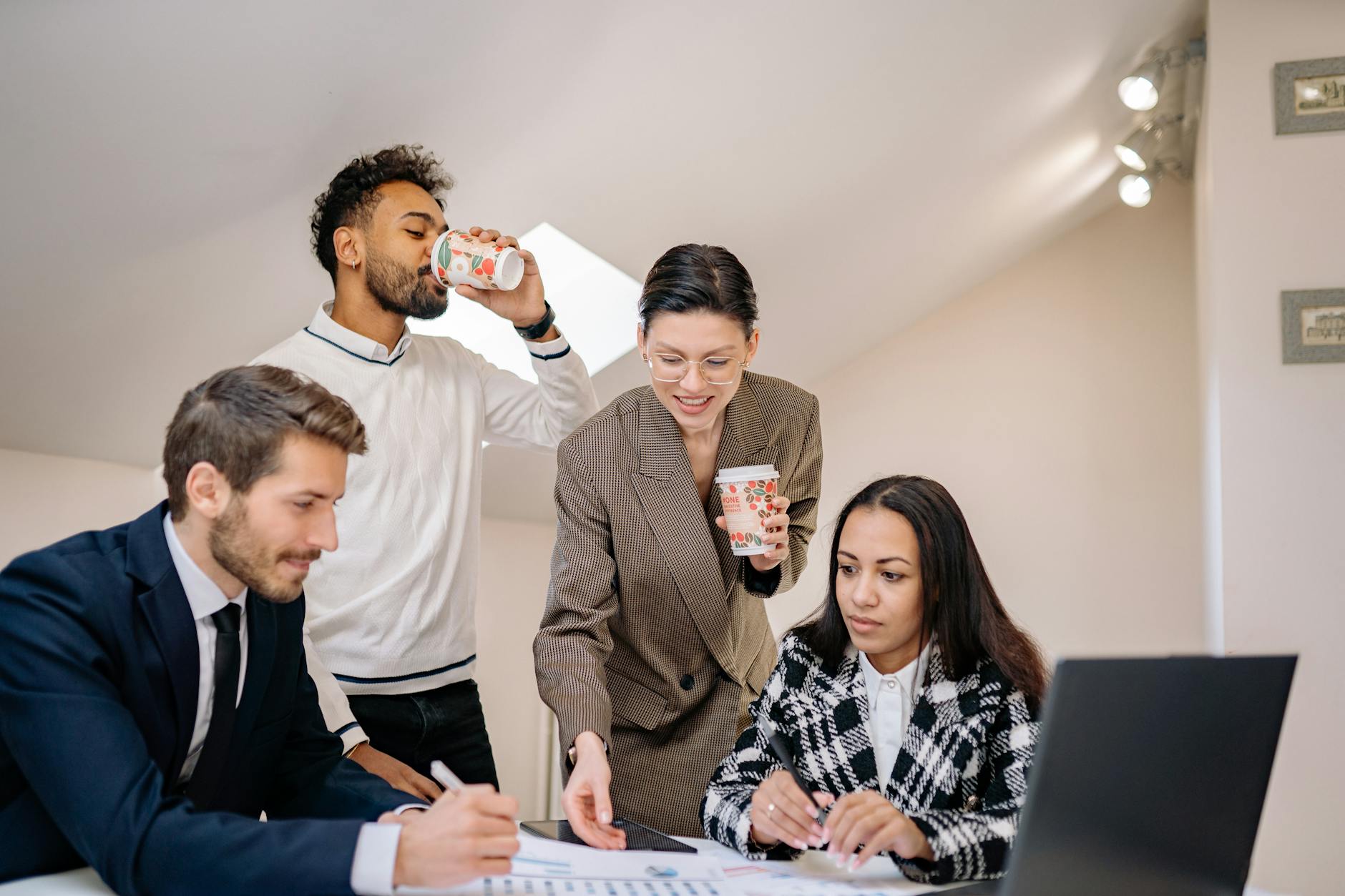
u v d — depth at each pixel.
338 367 2.02
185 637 1.27
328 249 2.07
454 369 2.20
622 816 1.88
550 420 2.28
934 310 4.76
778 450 1.98
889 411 4.76
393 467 2.03
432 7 2.10
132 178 2.08
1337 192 3.26
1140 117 4.12
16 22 1.72
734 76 2.74
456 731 2.09
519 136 2.55
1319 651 3.13
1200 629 4.46
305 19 1.98
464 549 2.13
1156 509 4.54
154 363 2.53
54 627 1.19
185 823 1.12
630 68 2.54
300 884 1.07
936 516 1.47
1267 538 3.19
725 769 1.57
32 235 2.09
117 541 1.32
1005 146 3.76
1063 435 4.64
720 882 1.27
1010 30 3.17
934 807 1.42
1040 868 1.02
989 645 1.47
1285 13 3.33
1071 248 4.69
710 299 1.67
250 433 1.20
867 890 1.25
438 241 2.03
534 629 4.00
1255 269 3.28
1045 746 1.00
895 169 3.52
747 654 2.00
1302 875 3.05
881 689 1.52
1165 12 3.53
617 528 1.86
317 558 1.26
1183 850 1.15
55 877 1.22
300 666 1.49
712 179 3.08
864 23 2.82
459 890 1.16
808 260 3.74
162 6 1.82
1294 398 3.22
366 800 1.42
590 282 3.54
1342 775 3.06
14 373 2.36
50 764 1.15
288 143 2.21
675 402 1.75
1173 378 4.57
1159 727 1.09
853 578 1.49
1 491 2.55
